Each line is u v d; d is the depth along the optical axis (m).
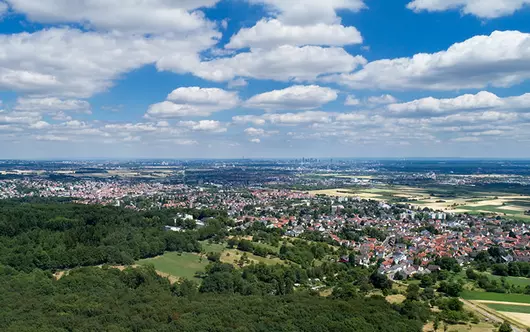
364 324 178.75
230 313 186.38
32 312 177.50
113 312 182.00
